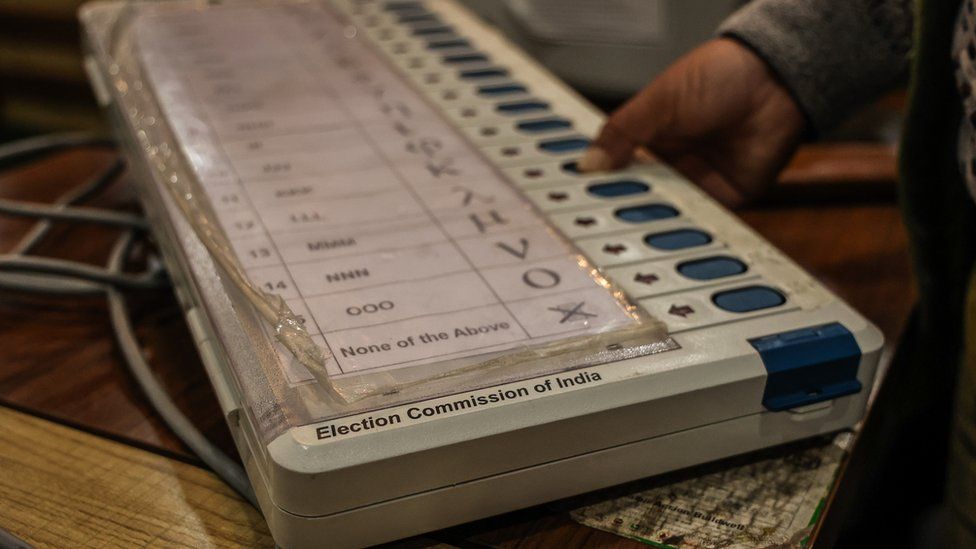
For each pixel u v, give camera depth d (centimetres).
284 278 54
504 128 72
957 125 61
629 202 64
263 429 46
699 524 51
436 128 70
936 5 58
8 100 183
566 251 57
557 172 66
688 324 53
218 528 51
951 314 66
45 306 68
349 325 51
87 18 83
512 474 48
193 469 54
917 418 73
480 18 108
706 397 50
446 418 46
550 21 103
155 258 70
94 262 74
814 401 52
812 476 54
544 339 51
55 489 52
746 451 53
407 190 62
